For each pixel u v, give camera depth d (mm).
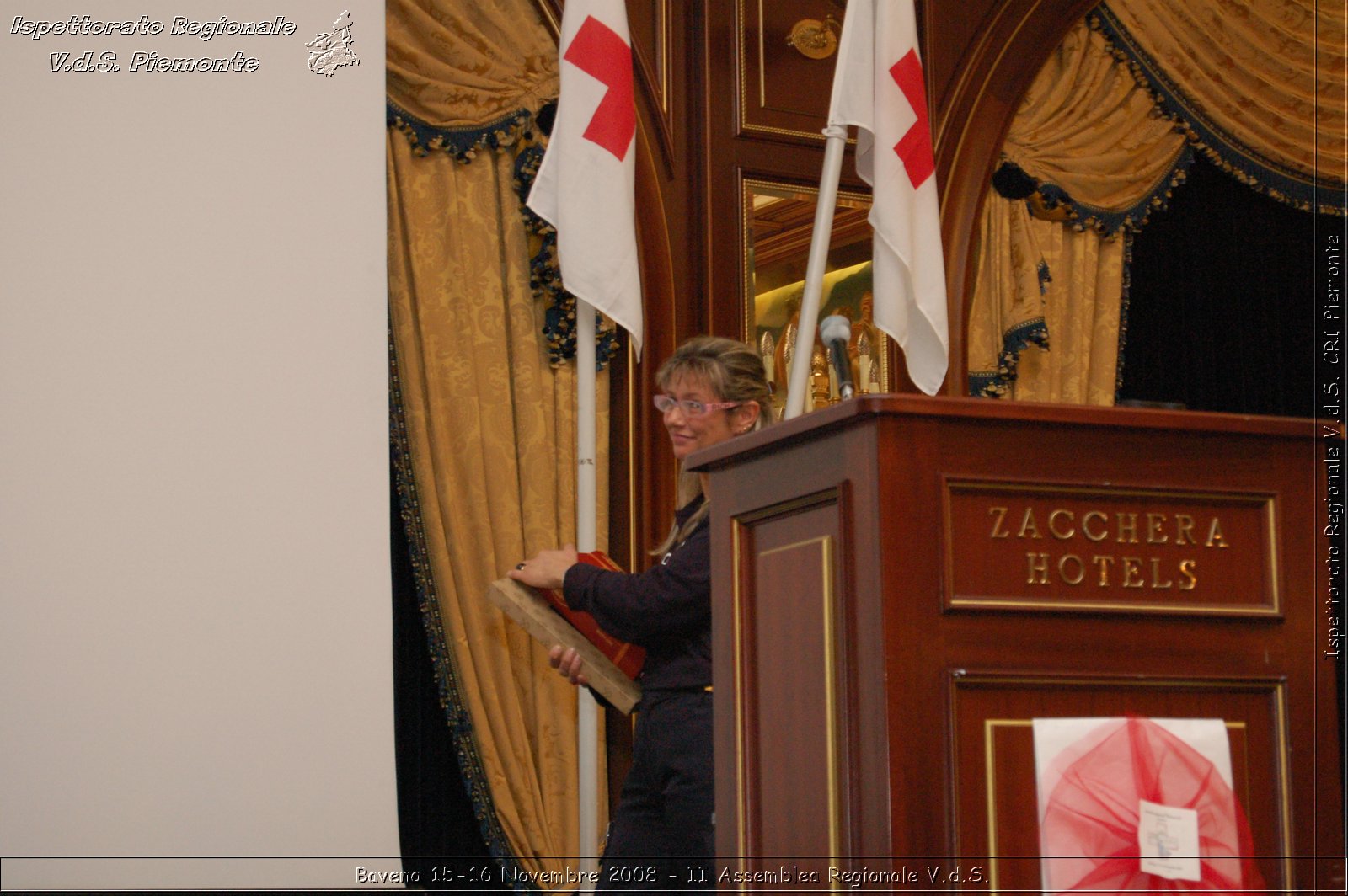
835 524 1852
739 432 3408
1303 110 7012
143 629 4488
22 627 4363
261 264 4773
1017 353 6207
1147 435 1864
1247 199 7293
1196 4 6832
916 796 1709
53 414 4480
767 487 2025
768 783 1993
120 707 4430
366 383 4848
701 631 3148
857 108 4809
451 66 5418
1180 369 7074
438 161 5453
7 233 4496
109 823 4367
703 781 3057
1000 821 1730
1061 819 1728
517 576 3467
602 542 5527
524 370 5453
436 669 5215
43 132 4570
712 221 5871
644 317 5684
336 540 4746
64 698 4375
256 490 4676
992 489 1800
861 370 5996
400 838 5293
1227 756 1795
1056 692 1783
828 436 1874
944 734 1729
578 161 4699
